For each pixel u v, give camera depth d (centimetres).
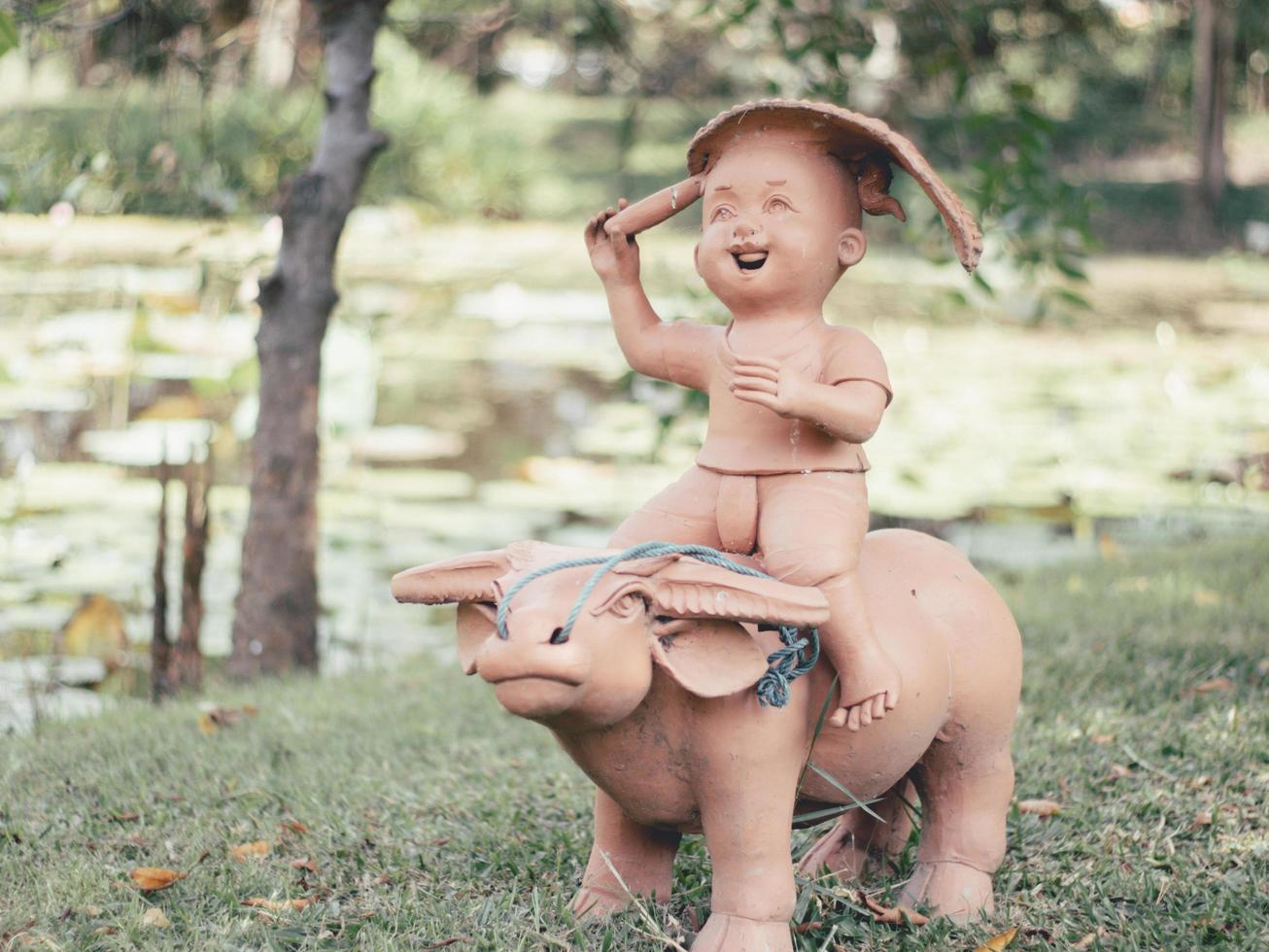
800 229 259
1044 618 555
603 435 1021
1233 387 1202
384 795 374
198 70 598
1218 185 2261
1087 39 2122
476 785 388
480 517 838
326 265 561
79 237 1800
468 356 1398
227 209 575
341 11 561
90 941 275
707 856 324
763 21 659
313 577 564
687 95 928
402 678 531
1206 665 474
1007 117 553
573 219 2103
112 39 629
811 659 257
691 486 269
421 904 295
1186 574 627
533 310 1673
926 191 257
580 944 271
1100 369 1286
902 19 605
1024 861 323
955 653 279
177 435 960
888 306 1638
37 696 553
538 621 227
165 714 472
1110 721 420
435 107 2045
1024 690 456
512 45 2544
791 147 261
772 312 266
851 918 285
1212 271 2011
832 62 550
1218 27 2214
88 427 988
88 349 1051
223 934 277
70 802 370
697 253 268
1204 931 280
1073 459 948
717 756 252
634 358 282
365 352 930
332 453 966
